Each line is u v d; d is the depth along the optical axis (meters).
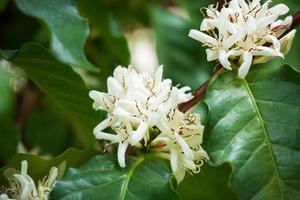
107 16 0.66
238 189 0.38
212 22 0.41
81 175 0.40
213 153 0.39
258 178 0.38
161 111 0.40
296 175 0.38
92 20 0.66
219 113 0.40
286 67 0.41
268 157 0.39
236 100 0.40
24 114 0.70
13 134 0.57
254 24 0.40
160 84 0.41
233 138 0.39
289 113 0.40
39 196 0.42
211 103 0.40
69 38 0.49
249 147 0.39
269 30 0.41
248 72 0.41
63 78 0.49
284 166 0.39
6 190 0.43
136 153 0.41
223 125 0.39
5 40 0.71
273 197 0.38
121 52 0.67
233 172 0.38
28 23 0.70
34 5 0.50
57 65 0.48
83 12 0.66
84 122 0.52
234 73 0.41
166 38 0.73
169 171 0.40
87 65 0.49
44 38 0.70
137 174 0.40
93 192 0.40
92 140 0.55
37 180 0.44
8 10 0.70
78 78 0.48
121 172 0.40
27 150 0.69
